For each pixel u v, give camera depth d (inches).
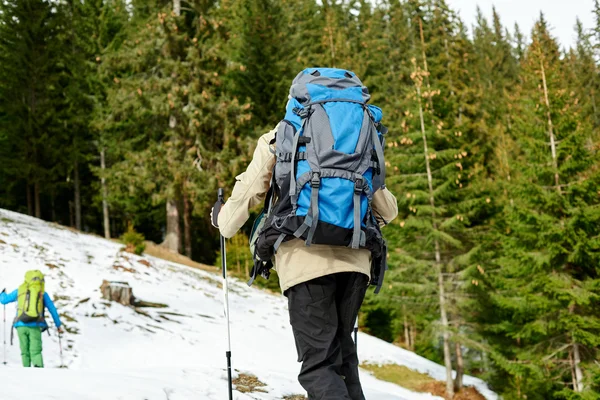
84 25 1366.9
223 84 1183.6
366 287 107.1
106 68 1069.1
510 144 1215.6
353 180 97.5
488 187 796.0
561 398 727.1
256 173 103.7
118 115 1086.4
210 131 1099.3
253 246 109.1
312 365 101.6
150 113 1058.1
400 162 761.6
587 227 673.0
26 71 1240.8
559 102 696.4
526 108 729.0
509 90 2058.3
